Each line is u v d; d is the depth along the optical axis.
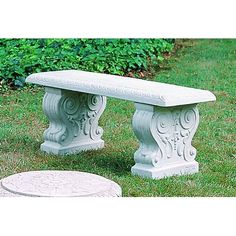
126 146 9.55
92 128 9.45
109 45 13.09
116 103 11.55
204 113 11.06
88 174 7.86
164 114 8.20
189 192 7.93
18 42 12.78
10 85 12.07
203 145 9.62
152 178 8.20
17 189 7.32
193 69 13.41
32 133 10.00
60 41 12.86
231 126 10.50
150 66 13.38
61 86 8.88
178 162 8.42
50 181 7.57
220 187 8.11
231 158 9.15
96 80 8.76
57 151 9.14
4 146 9.41
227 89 12.35
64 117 9.13
